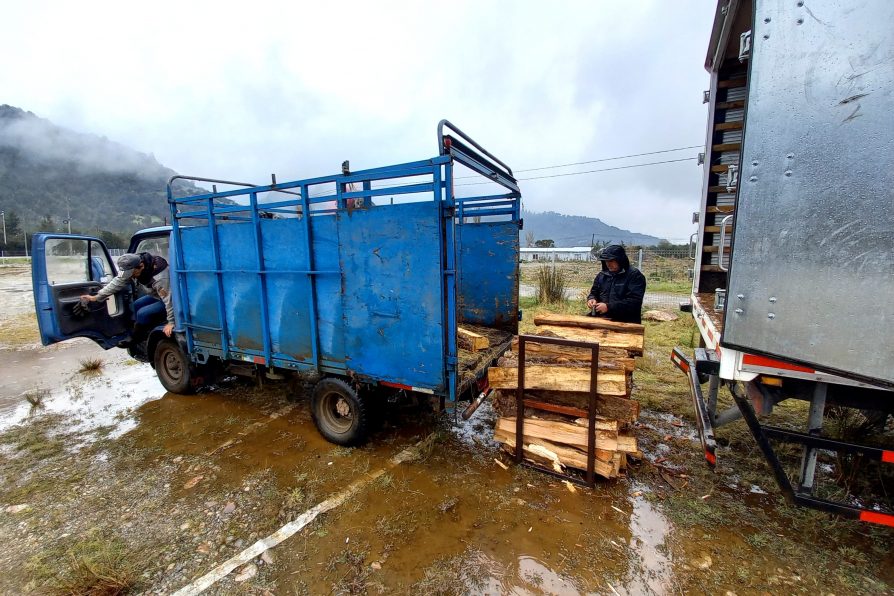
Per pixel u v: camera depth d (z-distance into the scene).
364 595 2.11
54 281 4.65
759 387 2.17
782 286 1.77
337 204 3.14
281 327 3.63
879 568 2.18
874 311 1.53
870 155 1.48
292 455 3.48
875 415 2.79
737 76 4.04
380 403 3.69
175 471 3.27
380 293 3.07
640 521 2.59
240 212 3.69
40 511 2.82
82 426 4.13
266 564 2.32
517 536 2.48
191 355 4.39
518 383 3.11
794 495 2.11
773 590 2.07
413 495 2.90
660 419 4.02
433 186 2.73
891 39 1.40
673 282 13.86
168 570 2.29
